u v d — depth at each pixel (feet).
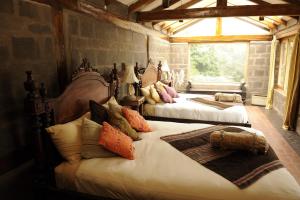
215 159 7.02
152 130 9.93
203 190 5.62
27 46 7.05
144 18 16.06
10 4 6.42
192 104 14.66
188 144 8.20
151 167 6.59
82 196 6.38
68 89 8.11
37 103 6.45
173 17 15.69
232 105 14.44
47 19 7.83
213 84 26.17
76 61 9.61
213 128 9.99
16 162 6.80
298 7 13.93
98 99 10.24
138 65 16.53
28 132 7.14
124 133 8.39
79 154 7.14
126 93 14.61
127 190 6.01
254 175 6.07
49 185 6.81
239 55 26.32
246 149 7.41
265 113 21.08
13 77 6.60
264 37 23.79
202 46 27.02
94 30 10.88
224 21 24.63
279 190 5.48
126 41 14.53
